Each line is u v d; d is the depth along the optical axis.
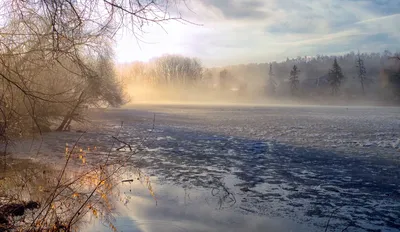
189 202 6.83
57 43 3.65
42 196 5.82
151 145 14.98
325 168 10.42
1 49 4.25
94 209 5.20
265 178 9.10
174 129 22.14
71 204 5.45
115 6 3.21
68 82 10.20
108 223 5.42
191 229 5.46
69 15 3.45
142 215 5.96
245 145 15.22
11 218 4.73
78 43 3.99
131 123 26.31
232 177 9.16
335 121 29.14
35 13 3.85
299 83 103.50
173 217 5.95
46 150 12.59
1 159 9.15
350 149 14.12
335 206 6.88
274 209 6.61
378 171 10.00
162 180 8.62
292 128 22.97
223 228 5.60
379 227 5.84
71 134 18.33
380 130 21.56
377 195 7.63
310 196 7.52
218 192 7.63
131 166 10.22
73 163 10.04
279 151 13.59
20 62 4.37
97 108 23.02
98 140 16.28
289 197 7.42
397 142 15.99
